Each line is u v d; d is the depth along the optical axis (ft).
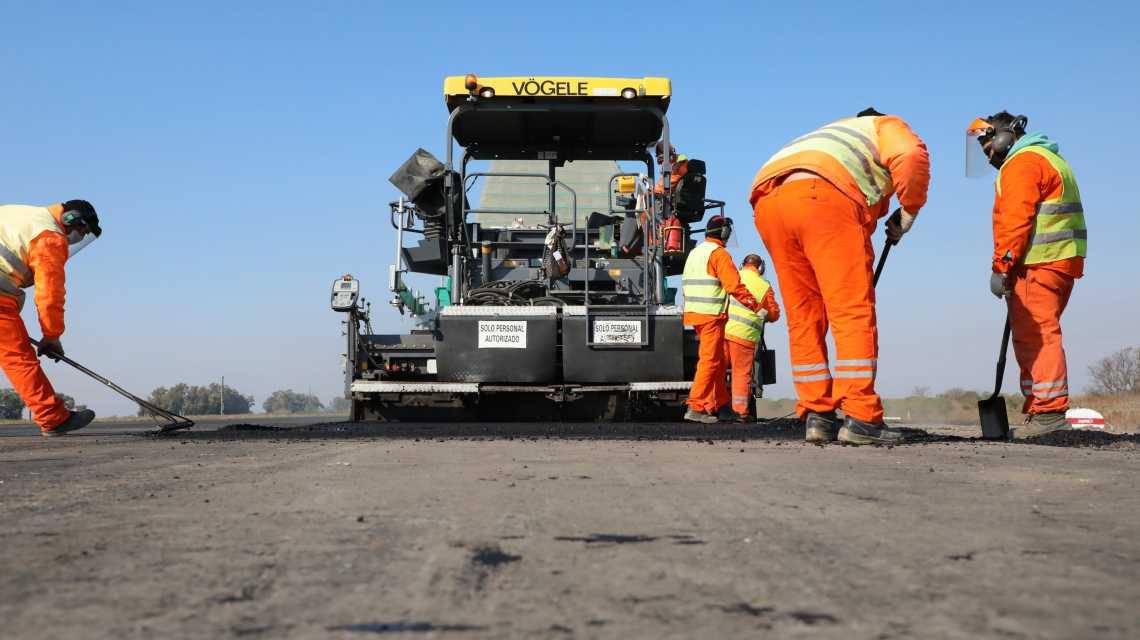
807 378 18.52
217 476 10.87
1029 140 20.26
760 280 32.78
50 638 3.78
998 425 20.08
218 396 246.88
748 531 6.55
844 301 17.40
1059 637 3.73
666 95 31.99
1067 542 6.10
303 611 4.24
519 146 35.40
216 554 5.67
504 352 30.78
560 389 30.83
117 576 5.04
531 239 34.81
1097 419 31.37
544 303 32.22
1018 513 7.52
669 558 5.53
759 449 15.70
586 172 35.47
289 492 9.04
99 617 4.14
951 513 7.50
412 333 33.14
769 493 8.86
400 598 4.50
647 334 30.83
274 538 6.27
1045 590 4.66
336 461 13.08
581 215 35.19
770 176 18.30
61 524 6.98
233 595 4.57
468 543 6.04
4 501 8.48
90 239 26.09
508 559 5.51
